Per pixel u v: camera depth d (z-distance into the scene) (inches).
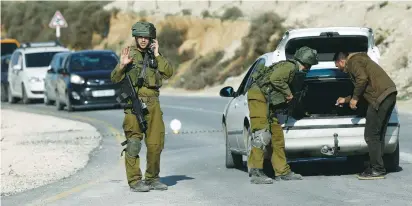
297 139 1312.7
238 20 5615.2
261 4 5698.8
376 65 1286.9
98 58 3363.7
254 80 1315.2
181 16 6013.8
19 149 2054.6
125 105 1246.9
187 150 1889.8
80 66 3331.7
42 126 2738.7
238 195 1190.9
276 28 4901.6
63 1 7716.5
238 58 4963.1
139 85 1238.9
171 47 5826.8
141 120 1238.9
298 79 1298.0
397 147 1362.0
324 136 1310.3
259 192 1211.9
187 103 3408.0
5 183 1472.7
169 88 5017.2
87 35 6875.0
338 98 1336.1
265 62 1402.6
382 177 1300.4
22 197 1273.4
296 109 1311.5
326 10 4904.0
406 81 3442.4
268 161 1526.8
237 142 1478.8
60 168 1653.5
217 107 3122.5
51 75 3602.4
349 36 1353.3
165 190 1274.6
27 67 3978.8
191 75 5054.1
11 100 4160.9
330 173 1409.9
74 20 7229.3
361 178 1302.9
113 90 3245.6
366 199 1110.4
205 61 5191.9
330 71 1314.0
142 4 6732.3
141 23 1238.9
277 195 1175.0
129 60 1230.9
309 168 1489.9
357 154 1343.5
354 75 1284.4
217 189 1262.3
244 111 1402.6
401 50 3799.2
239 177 1408.7
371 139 1293.1
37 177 1535.4
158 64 1240.8
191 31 5890.8
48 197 1255.5
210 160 1685.5
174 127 2289.6
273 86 1289.4
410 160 1531.7
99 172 1562.5
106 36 6820.9
